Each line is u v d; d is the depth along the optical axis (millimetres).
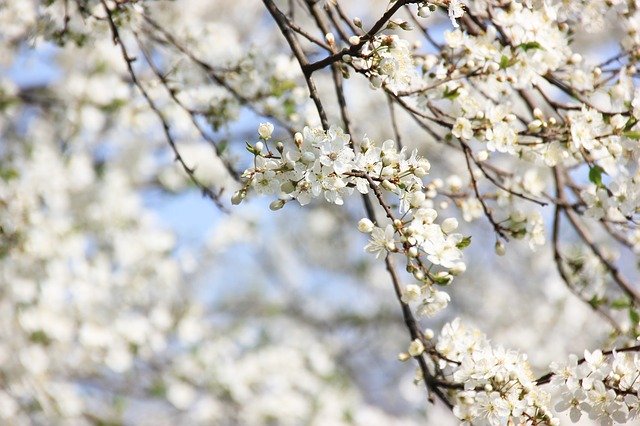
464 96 3807
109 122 8195
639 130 3770
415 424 11117
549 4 3898
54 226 7270
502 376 3330
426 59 3924
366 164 3176
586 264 5297
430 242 3223
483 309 10305
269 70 5148
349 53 3371
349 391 9922
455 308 10492
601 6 4121
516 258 10484
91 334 7711
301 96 5117
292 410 9227
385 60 3328
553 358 9195
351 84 9320
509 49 3746
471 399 3408
